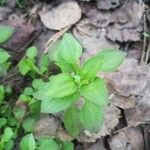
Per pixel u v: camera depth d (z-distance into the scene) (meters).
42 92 0.15
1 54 0.18
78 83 0.14
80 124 0.17
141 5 0.22
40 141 0.17
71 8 0.22
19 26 0.22
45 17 0.22
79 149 0.18
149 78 0.20
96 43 0.21
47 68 0.19
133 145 0.18
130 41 0.21
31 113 0.18
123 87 0.19
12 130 0.17
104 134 0.18
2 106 0.19
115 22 0.21
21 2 0.23
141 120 0.19
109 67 0.15
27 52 0.19
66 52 0.15
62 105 0.14
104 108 0.19
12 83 0.20
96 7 0.22
